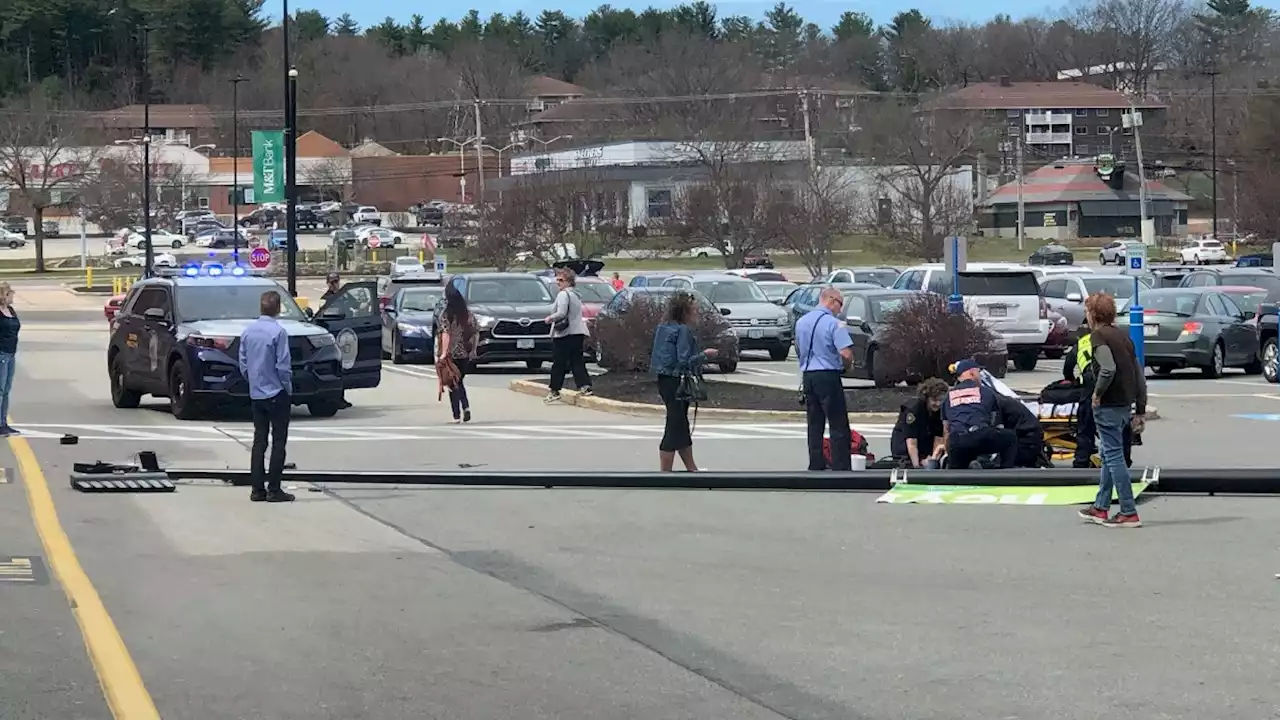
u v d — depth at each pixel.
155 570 9.87
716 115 93.88
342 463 15.54
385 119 137.88
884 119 79.25
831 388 13.96
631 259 82.50
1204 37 136.00
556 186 67.56
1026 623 8.24
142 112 126.62
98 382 26.64
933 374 22.16
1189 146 103.88
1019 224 86.56
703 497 13.06
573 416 20.75
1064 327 30.34
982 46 144.88
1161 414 20.33
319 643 7.90
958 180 87.31
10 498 12.88
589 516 12.14
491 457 16.09
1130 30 138.75
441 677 7.23
